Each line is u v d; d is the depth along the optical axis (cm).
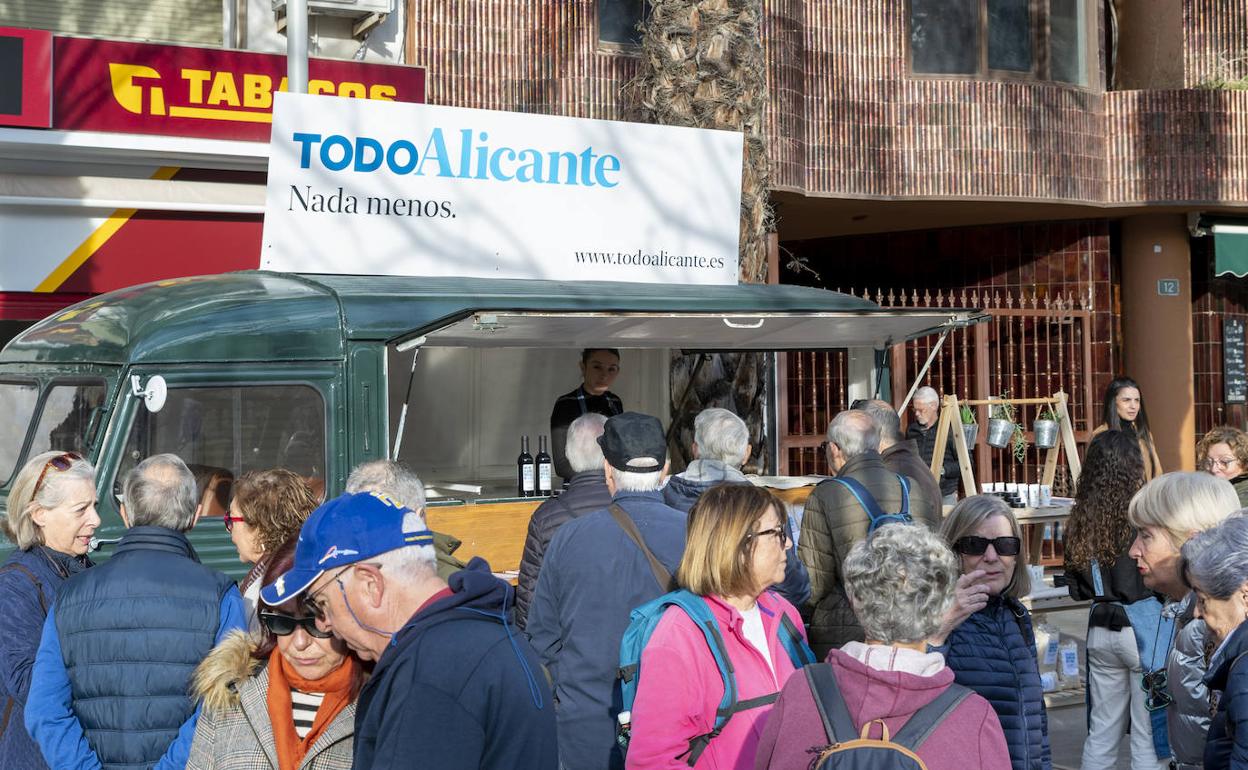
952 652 405
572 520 430
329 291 611
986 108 1247
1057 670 812
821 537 533
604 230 729
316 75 1009
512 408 880
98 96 949
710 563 350
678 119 840
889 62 1227
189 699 359
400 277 668
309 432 593
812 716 281
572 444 493
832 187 1202
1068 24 1306
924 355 1373
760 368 863
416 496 405
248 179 1026
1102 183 1309
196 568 373
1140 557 421
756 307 698
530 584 487
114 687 358
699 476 493
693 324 646
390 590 273
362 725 269
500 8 1103
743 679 349
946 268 1466
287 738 292
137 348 583
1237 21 1462
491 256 700
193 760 301
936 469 899
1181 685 412
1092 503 551
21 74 921
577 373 903
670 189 749
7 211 951
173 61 970
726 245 767
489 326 573
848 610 532
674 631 349
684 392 852
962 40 1252
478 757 259
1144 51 1380
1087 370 1274
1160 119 1304
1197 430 1475
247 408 589
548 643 422
